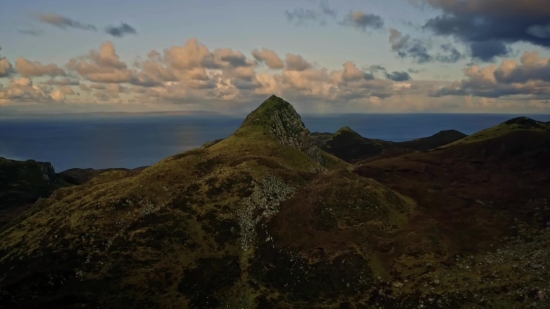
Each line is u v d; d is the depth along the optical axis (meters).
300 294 55.69
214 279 60.16
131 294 55.88
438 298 50.50
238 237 70.81
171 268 62.00
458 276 56.19
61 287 56.75
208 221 74.00
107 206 78.00
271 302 54.44
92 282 57.28
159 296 56.25
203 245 68.31
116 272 59.84
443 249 65.50
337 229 70.06
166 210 76.75
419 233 71.12
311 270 59.69
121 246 65.62
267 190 83.44
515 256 62.91
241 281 59.88
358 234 68.06
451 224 79.81
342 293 55.16
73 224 73.88
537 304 46.22
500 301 48.03
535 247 66.44
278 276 59.88
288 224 72.00
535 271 54.97
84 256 63.91
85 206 81.44
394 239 68.19
